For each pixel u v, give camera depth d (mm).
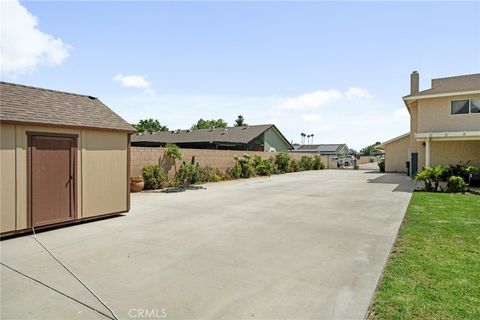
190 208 8922
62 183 6672
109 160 7719
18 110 6102
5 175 5734
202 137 31547
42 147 6336
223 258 4684
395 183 16156
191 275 4020
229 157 18844
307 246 5289
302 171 27719
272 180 17984
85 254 4863
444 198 10477
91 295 3434
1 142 5695
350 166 39656
